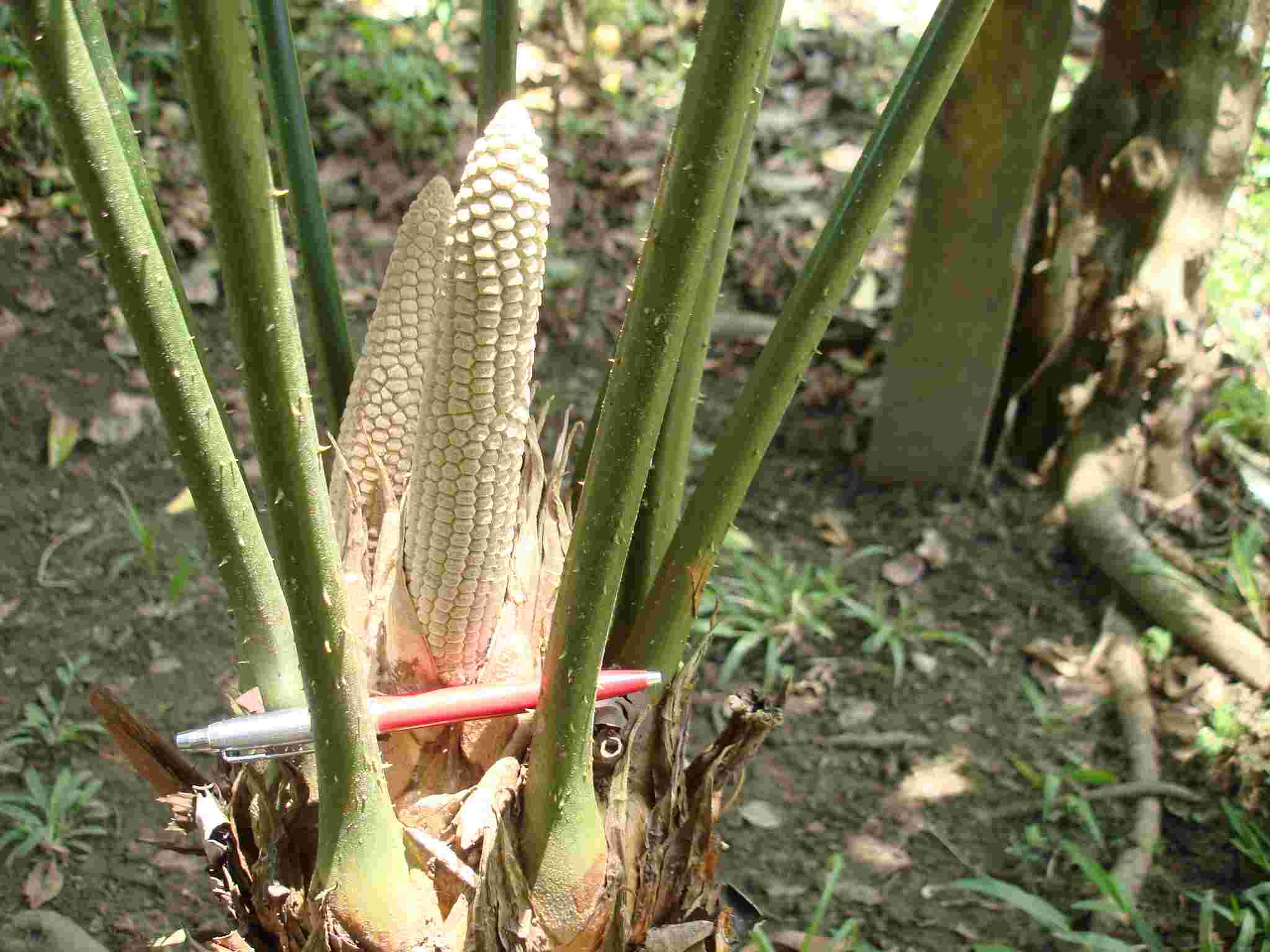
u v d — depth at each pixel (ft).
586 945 3.15
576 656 2.83
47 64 2.32
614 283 10.80
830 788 7.36
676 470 3.78
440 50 12.19
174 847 3.86
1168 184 8.23
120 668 7.65
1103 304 8.61
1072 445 9.06
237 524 3.06
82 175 2.45
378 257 10.55
